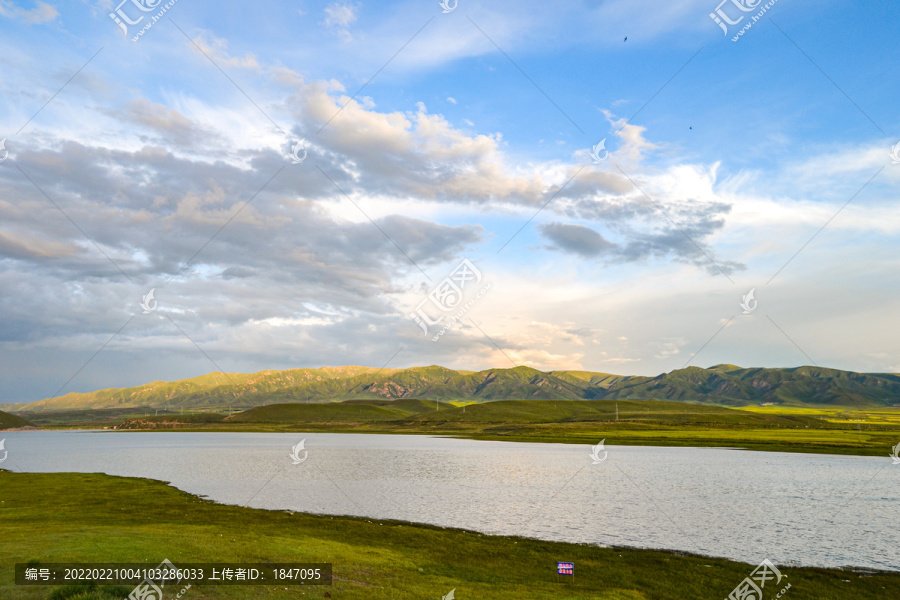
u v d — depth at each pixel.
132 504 63.62
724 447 151.38
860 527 55.50
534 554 43.84
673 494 75.50
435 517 59.31
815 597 35.00
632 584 36.62
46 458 142.25
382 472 101.50
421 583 32.88
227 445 197.12
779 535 51.84
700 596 34.72
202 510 60.03
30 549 33.94
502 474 97.94
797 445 145.00
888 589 36.78
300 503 67.69
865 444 146.75
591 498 72.06
